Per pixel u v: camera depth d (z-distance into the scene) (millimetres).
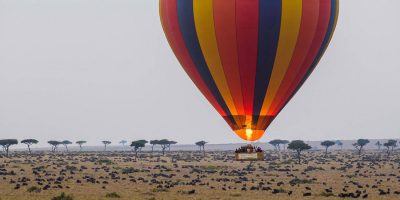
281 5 122562
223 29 123625
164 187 159750
